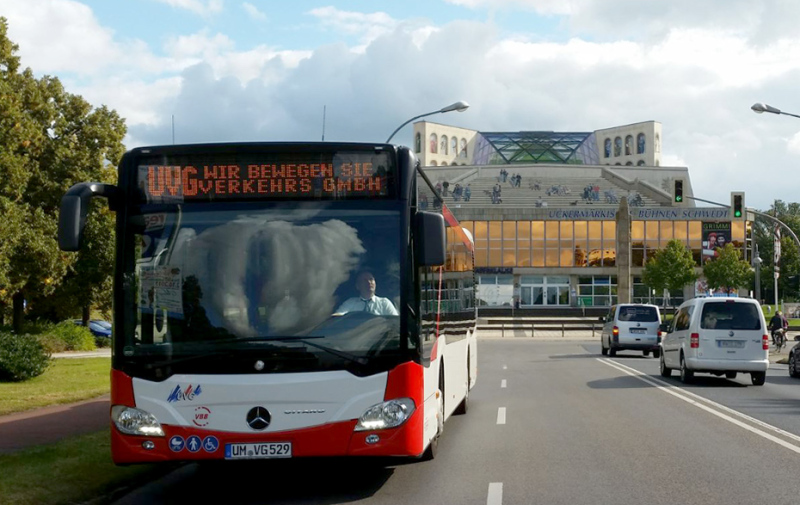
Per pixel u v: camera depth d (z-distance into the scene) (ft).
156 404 26.45
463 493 28.45
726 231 281.13
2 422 45.83
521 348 146.72
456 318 42.78
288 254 27.22
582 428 44.60
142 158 27.96
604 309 249.14
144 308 26.99
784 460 34.53
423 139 461.78
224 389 26.30
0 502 25.18
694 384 73.56
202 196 27.78
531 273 286.05
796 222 462.19
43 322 140.46
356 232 27.45
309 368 26.48
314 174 27.78
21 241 115.03
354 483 30.78
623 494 27.94
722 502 26.68
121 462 26.53
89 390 63.87
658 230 282.97
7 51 108.06
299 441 26.27
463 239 49.37
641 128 464.24
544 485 29.58
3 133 96.27
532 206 315.37
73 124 135.33
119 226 27.68
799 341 83.46
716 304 72.49
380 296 27.09
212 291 26.99
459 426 45.60
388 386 26.58
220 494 29.48
